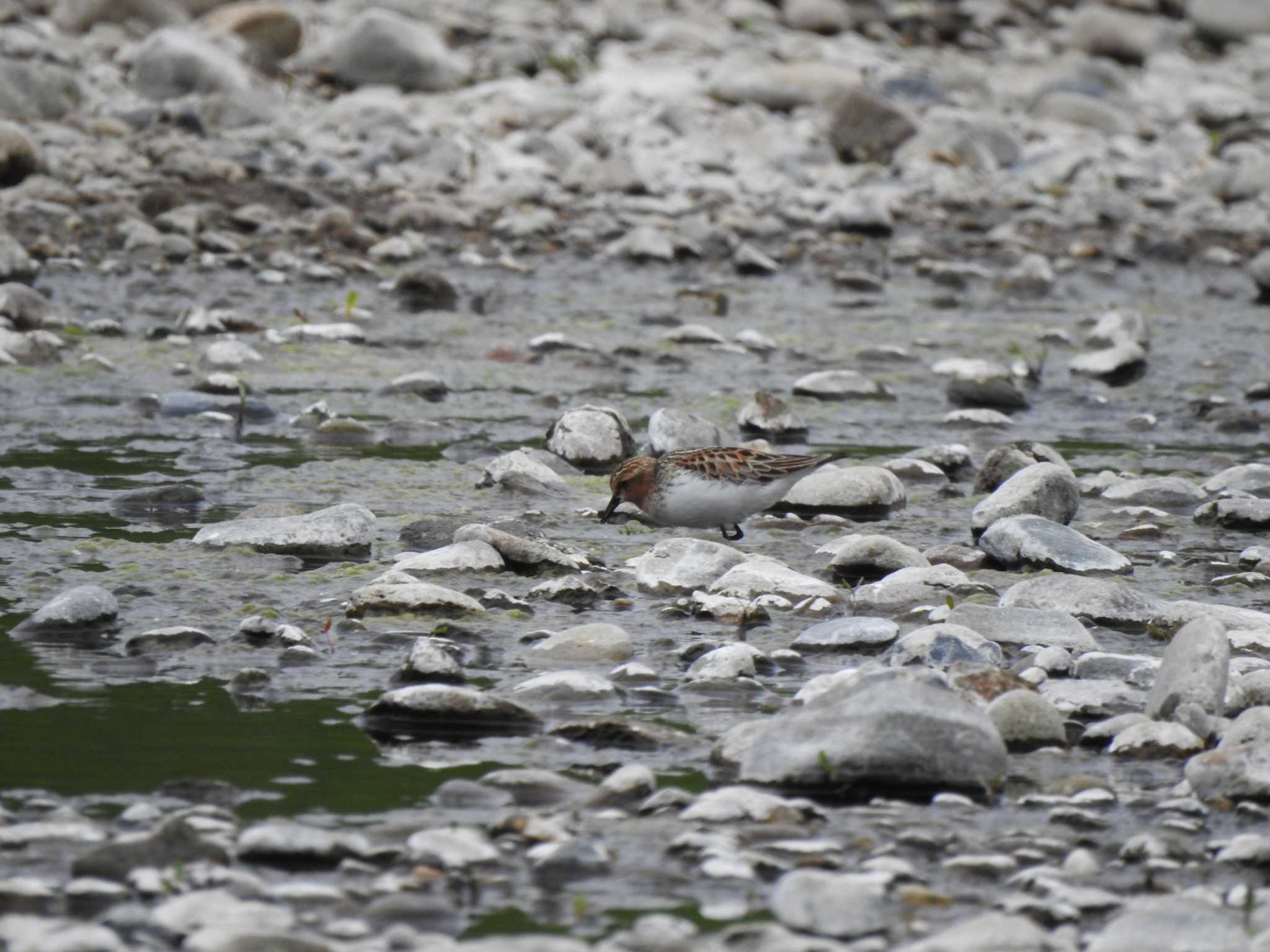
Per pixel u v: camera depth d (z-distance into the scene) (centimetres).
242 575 1627
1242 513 1956
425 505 1969
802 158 4991
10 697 1252
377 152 4412
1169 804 1084
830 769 1098
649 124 5072
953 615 1477
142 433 2300
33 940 824
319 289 3394
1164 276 4150
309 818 1034
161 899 901
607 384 2750
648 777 1093
